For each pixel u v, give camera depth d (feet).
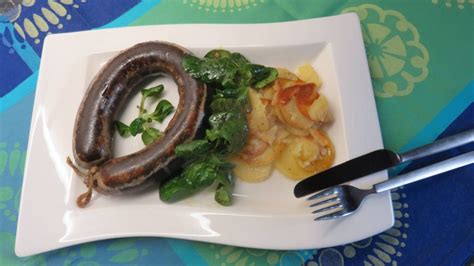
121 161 1.49
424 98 1.64
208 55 1.63
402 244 1.48
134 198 1.54
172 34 1.70
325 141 1.55
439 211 1.50
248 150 1.54
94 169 1.52
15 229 1.60
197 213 1.49
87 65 1.71
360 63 1.60
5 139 1.72
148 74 1.65
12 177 1.67
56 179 1.58
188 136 1.47
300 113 1.53
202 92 1.52
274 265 1.49
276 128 1.55
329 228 1.43
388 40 1.72
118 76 1.59
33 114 1.66
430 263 1.45
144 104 1.70
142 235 1.47
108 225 1.49
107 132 1.56
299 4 1.80
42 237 1.51
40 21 1.86
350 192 1.43
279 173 1.58
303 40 1.65
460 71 1.67
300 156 1.54
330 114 1.57
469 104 1.62
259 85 1.57
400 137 1.60
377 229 1.42
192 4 1.84
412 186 1.53
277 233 1.44
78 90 1.69
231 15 1.81
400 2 1.77
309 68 1.65
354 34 1.64
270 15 1.79
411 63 1.69
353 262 1.48
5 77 1.81
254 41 1.66
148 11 1.84
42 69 1.71
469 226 1.48
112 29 1.73
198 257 1.52
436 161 1.53
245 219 1.47
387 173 1.47
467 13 1.73
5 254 1.56
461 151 1.53
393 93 1.66
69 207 1.54
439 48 1.70
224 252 1.52
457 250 1.45
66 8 1.87
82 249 1.55
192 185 1.48
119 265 1.53
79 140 1.53
